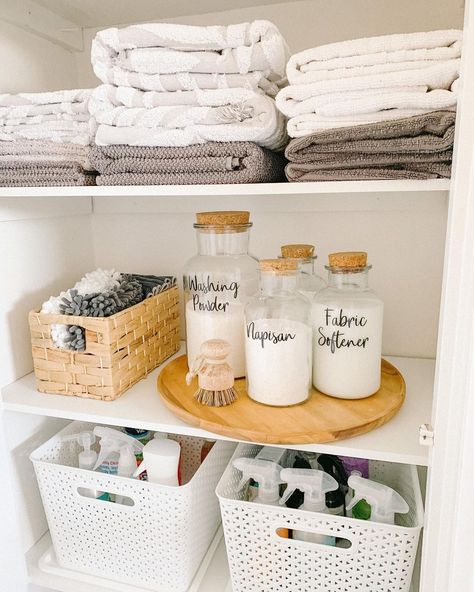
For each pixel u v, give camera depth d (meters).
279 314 0.72
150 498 0.77
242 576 0.75
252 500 0.82
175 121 0.71
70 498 0.83
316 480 0.73
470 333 0.50
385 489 0.71
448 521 0.56
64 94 0.80
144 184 0.75
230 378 0.74
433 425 0.56
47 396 0.85
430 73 0.59
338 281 0.75
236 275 0.82
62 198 1.04
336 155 0.65
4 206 0.87
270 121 0.69
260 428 0.66
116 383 0.82
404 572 0.67
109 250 1.17
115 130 0.73
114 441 0.88
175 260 1.13
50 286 1.03
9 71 0.91
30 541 0.98
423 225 0.95
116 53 0.73
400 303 1.00
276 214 1.03
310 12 0.93
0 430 0.87
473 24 0.45
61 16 1.01
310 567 0.70
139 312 0.88
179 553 0.79
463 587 0.55
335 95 0.63
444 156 0.59
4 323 0.90
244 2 0.93
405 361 0.99
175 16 1.01
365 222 0.98
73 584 0.87
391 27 0.89
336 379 0.75
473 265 0.49
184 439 1.04
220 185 0.69
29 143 0.82
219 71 0.70
